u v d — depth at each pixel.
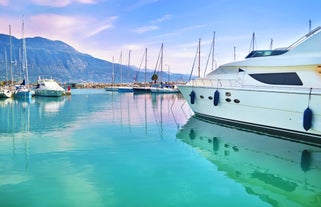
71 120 17.05
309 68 11.21
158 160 8.52
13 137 11.84
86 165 7.93
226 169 7.73
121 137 11.97
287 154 9.40
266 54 13.67
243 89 13.12
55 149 9.78
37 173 7.20
